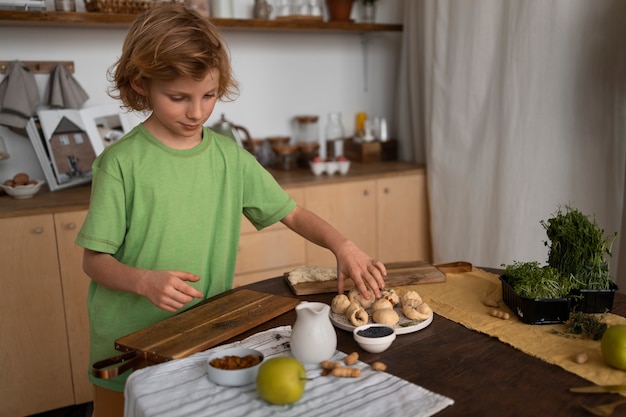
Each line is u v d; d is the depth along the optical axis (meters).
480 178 2.82
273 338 1.13
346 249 1.31
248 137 3.04
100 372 0.99
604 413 0.85
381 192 3.01
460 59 2.85
